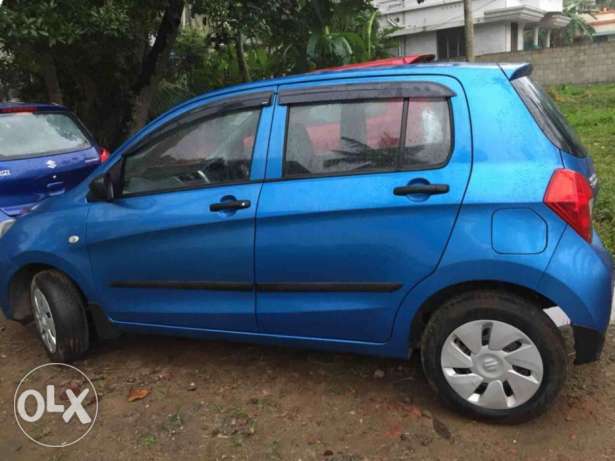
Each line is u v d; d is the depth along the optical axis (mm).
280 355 3709
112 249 3432
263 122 3105
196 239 3178
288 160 3031
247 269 3102
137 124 10047
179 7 9094
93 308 3627
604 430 2771
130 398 3295
